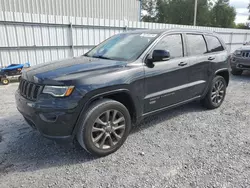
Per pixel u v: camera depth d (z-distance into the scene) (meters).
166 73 3.52
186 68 3.87
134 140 3.40
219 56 4.64
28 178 2.50
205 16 45.31
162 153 3.03
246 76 9.14
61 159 2.88
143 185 2.38
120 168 2.69
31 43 8.60
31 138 3.43
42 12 11.85
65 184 2.41
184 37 3.98
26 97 2.85
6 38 8.04
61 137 2.66
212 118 4.32
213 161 2.83
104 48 3.96
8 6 10.62
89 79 2.69
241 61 8.56
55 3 12.27
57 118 2.55
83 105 2.65
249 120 4.23
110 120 2.95
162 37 3.60
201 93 4.41
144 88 3.25
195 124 4.03
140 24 11.48
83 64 3.13
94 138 2.84
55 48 9.23
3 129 3.74
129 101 3.17
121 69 3.00
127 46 3.64
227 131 3.73
